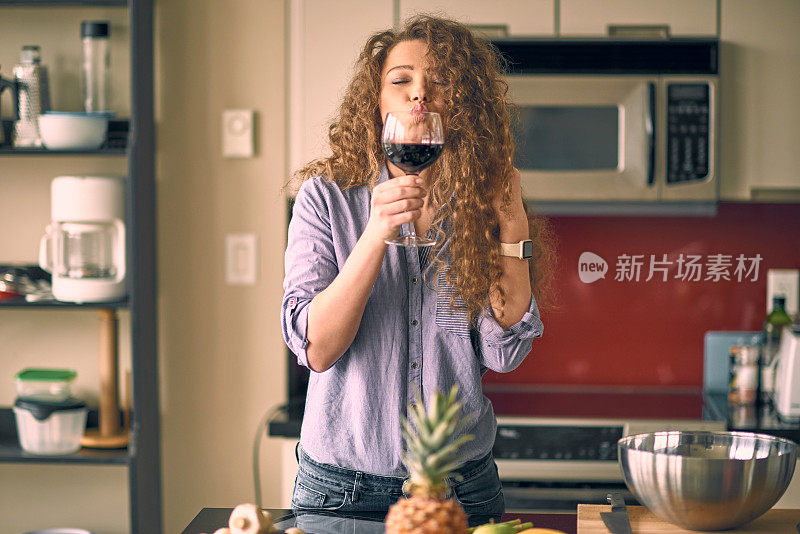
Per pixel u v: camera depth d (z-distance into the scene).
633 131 2.46
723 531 1.27
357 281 1.37
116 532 2.87
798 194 2.54
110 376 2.63
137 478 2.55
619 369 2.97
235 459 2.84
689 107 2.46
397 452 1.51
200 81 2.75
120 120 2.73
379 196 1.32
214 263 2.80
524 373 2.99
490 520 1.36
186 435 2.84
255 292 2.80
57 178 2.58
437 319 1.53
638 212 2.55
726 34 2.49
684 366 2.96
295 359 2.87
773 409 2.60
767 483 1.21
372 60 1.58
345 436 1.53
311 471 1.55
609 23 2.49
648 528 1.28
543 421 2.44
